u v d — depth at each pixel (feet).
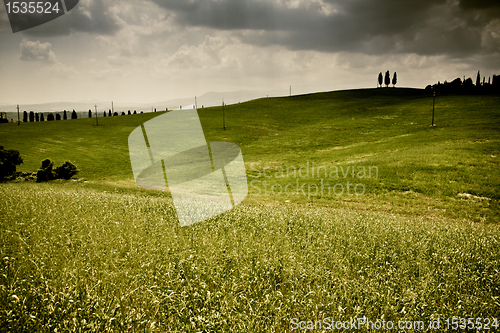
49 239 22.67
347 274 18.69
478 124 165.68
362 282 17.48
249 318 13.21
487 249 25.39
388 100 329.93
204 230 27.71
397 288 17.17
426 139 144.36
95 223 28.32
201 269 17.92
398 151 126.82
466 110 217.56
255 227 30.09
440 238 28.96
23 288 14.34
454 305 15.40
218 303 14.07
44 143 202.80
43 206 34.50
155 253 20.63
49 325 11.53
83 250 20.38
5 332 11.37
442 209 64.75
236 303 14.14
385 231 31.01
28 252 20.02
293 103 359.05
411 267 20.74
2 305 12.96
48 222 27.45
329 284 16.99
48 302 13.03
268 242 24.71
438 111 230.48
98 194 50.72
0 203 35.70
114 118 322.14
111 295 14.48
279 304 14.48
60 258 19.17
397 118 230.48
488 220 57.47
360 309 13.89
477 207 64.69
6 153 107.04
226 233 27.63
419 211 64.08
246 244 23.63
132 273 17.25
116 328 12.10
